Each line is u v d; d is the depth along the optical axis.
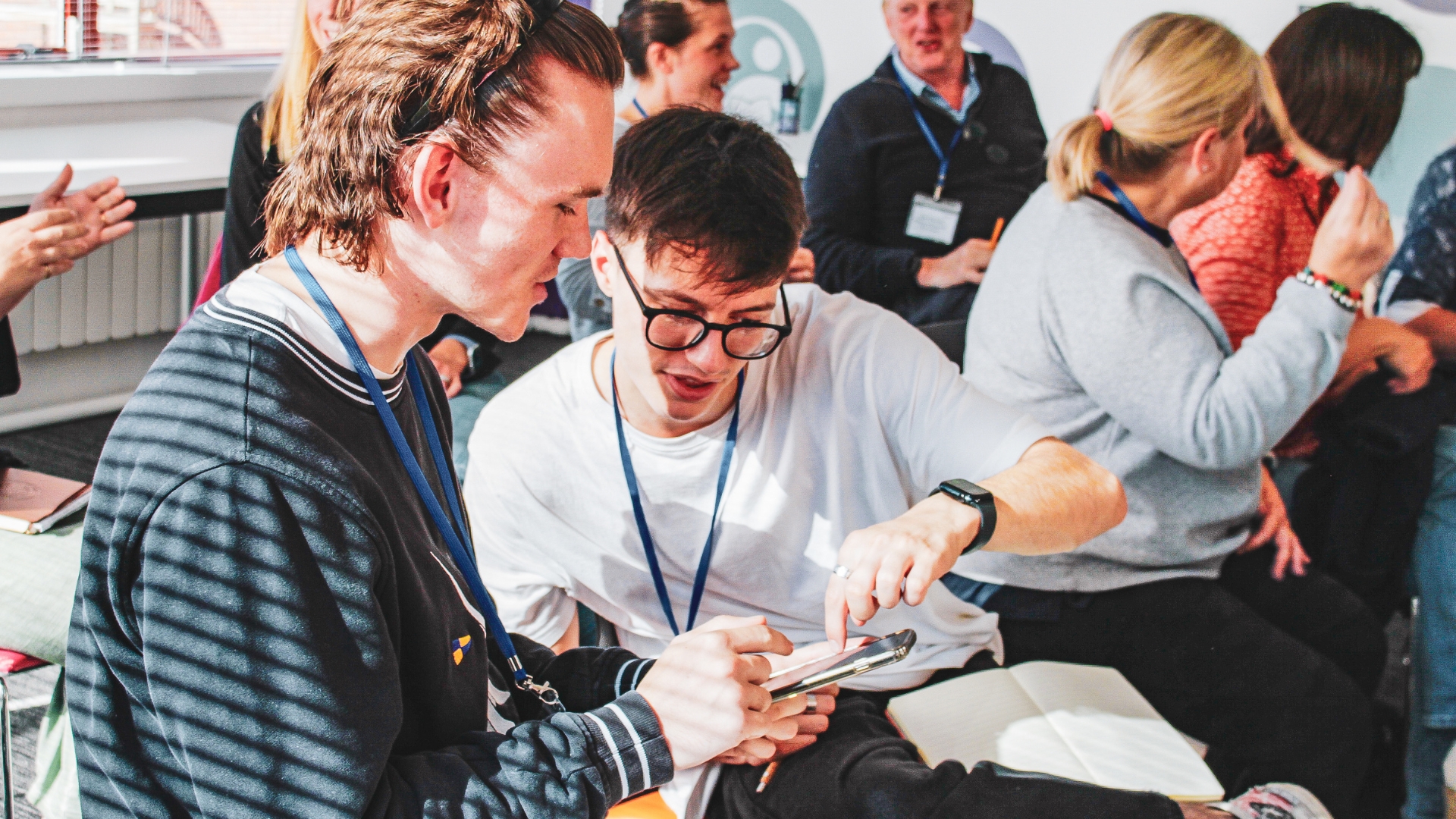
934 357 1.29
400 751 0.80
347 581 0.67
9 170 2.22
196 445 0.65
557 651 1.31
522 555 1.29
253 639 0.64
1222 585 1.92
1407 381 2.11
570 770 0.80
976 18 2.31
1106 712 1.28
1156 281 1.71
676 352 1.11
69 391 3.02
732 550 1.26
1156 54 1.79
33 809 1.63
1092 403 1.80
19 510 1.43
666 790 1.08
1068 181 1.83
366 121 0.68
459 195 0.70
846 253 2.50
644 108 2.41
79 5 2.77
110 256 2.91
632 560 1.28
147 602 0.63
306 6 1.91
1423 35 2.00
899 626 1.31
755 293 1.08
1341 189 1.95
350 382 0.74
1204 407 1.70
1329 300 1.79
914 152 2.43
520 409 1.28
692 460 1.23
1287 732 1.63
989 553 1.70
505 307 0.76
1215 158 1.82
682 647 0.96
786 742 1.12
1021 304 1.83
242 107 3.21
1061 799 1.02
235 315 0.69
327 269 0.73
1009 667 1.43
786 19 2.41
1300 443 2.21
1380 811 1.94
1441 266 2.08
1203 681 1.67
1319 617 1.89
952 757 1.16
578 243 0.76
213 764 0.65
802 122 2.48
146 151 2.53
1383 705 2.15
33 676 1.99
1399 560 2.11
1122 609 1.72
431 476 0.89
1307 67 2.02
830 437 1.26
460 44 0.68
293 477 0.66
